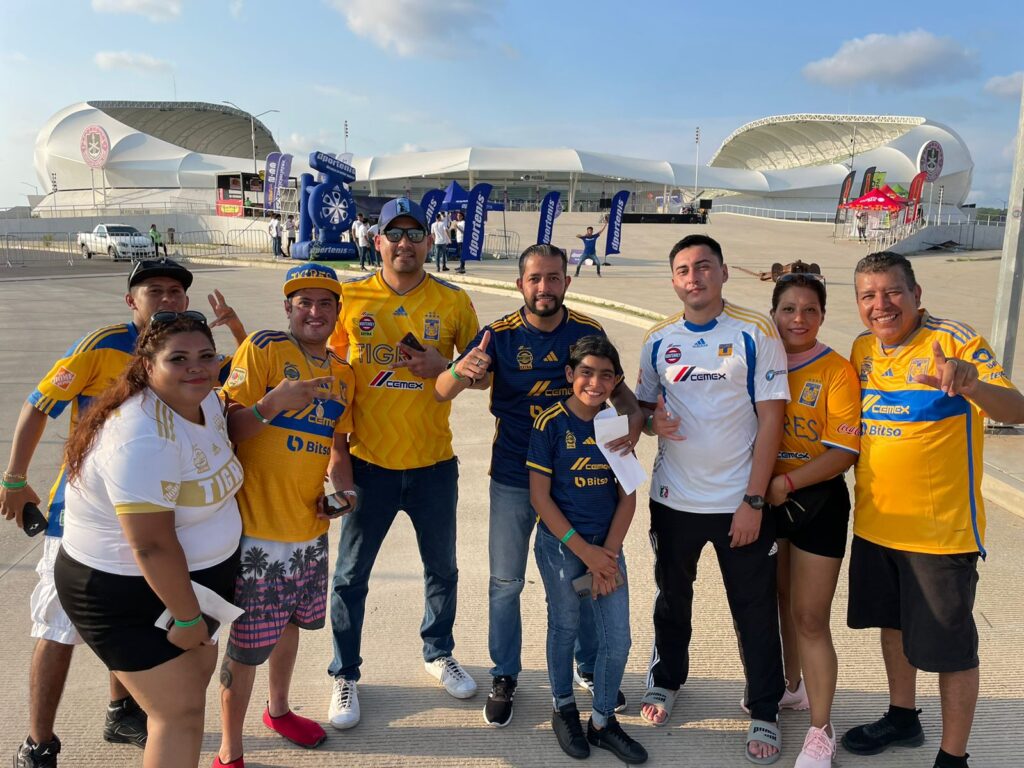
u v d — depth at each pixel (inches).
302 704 118.3
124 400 81.8
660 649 116.9
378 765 104.3
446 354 124.5
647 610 147.1
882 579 102.3
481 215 984.3
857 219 1432.1
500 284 700.7
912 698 107.4
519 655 116.3
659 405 107.5
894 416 98.6
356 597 117.2
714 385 105.7
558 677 109.1
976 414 98.0
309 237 1023.0
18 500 103.9
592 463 106.5
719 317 108.6
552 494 107.7
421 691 121.6
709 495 107.3
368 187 3312.0
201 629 82.6
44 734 98.0
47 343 432.5
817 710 103.3
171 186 2901.1
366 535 118.5
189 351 80.6
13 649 130.0
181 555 80.9
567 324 117.0
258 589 97.4
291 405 93.9
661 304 548.4
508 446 116.8
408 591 153.5
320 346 108.2
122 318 538.6
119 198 2598.4
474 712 116.6
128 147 2982.3
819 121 3390.7
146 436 79.2
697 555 112.0
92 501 80.7
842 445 102.0
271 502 98.2
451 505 123.4
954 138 3134.8
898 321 98.7
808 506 104.1
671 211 2524.6
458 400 312.7
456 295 125.6
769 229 1673.2
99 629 81.7
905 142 3120.1
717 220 2049.7
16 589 151.3
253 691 122.1
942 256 1195.3
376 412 117.3
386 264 119.9
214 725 112.1
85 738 108.0
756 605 108.0
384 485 118.0
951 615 95.3
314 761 105.0
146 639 82.3
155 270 106.6
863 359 105.0
